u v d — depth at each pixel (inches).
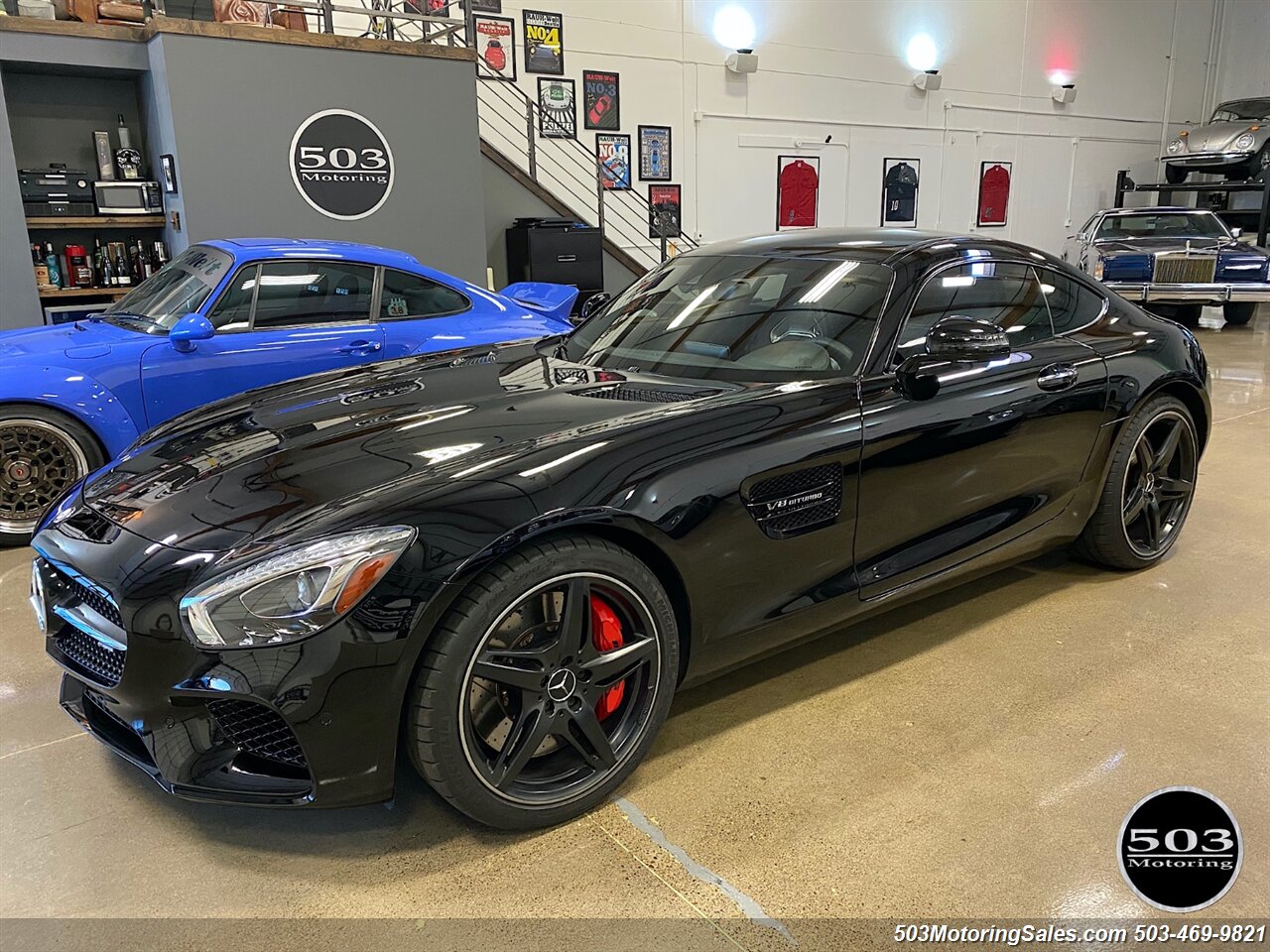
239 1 248.8
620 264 349.4
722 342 101.9
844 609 92.4
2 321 240.5
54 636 79.0
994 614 118.2
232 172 243.4
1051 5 556.7
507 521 68.5
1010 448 104.2
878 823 76.2
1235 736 89.0
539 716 72.4
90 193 250.5
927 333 99.0
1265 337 395.2
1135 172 645.3
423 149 272.8
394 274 183.3
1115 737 89.0
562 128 389.4
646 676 78.6
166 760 69.3
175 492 77.3
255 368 165.6
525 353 114.9
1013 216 578.2
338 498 70.8
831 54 466.3
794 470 84.5
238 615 63.9
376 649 64.5
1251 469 185.5
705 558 79.4
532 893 68.6
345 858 72.9
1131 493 125.7
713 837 74.7
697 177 435.8
